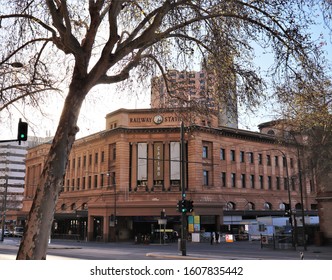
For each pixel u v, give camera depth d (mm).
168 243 45625
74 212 56438
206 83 12922
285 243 32031
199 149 49281
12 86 13305
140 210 47844
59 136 8414
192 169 48625
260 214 54188
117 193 50094
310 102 12445
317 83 11312
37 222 7676
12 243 45062
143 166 50469
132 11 13148
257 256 24844
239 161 54406
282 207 58344
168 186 49156
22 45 11875
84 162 60406
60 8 9648
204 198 48375
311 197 62438
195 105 13219
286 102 12125
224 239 46188
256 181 56125
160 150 50344
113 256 26453
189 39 12086
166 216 47062
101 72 9344
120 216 49156
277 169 59562
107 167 53406
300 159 28531
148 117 51469
